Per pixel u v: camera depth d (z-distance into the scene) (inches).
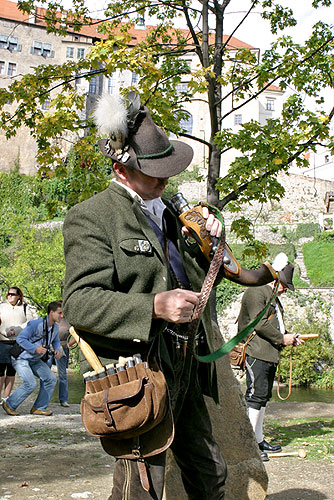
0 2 2501.2
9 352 317.4
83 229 78.0
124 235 78.9
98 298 73.2
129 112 83.0
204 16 339.9
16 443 231.0
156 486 75.5
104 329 72.8
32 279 1092.5
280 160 285.0
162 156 83.0
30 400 393.1
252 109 2252.7
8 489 159.8
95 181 325.7
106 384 75.5
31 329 316.5
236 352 218.1
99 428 74.2
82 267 75.9
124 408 72.9
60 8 358.9
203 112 2226.9
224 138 299.4
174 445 93.0
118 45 279.9
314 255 1646.2
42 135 313.6
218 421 133.7
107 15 365.1
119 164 85.0
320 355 997.2
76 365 954.1
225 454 132.7
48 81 320.5
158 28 382.9
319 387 983.0
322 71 327.3
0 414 317.4
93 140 316.8
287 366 962.1
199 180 358.0
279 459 210.2
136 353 76.7
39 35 2452.0
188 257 88.1
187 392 90.0
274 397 823.7
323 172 2314.2
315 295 1113.4
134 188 84.2
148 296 73.0
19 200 2106.3
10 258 1491.1
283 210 1843.0
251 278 91.1
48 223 1819.6
